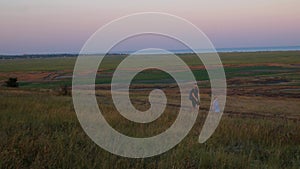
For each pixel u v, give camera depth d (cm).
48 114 1416
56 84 6600
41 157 721
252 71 8488
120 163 729
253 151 978
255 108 2695
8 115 1372
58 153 748
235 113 2322
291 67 9394
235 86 5562
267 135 1153
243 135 1155
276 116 2248
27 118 1312
